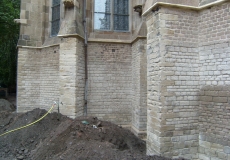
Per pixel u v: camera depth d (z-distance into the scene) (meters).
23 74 11.91
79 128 6.97
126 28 11.27
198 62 6.27
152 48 6.48
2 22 14.34
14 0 19.88
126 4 11.31
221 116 5.71
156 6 6.12
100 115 10.55
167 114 5.93
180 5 6.07
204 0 6.16
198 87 6.23
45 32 12.19
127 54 10.92
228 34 5.65
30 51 12.00
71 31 9.48
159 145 5.86
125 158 5.05
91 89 10.53
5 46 20.22
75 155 5.48
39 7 12.25
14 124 8.70
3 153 7.03
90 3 10.76
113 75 10.75
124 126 10.64
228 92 5.59
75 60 9.54
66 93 9.56
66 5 9.85
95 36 10.73
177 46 6.11
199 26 6.30
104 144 6.09
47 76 11.65
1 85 23.92
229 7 5.63
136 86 10.01
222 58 5.75
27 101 11.94
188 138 6.07
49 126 8.04
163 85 5.93
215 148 5.79
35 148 7.14
